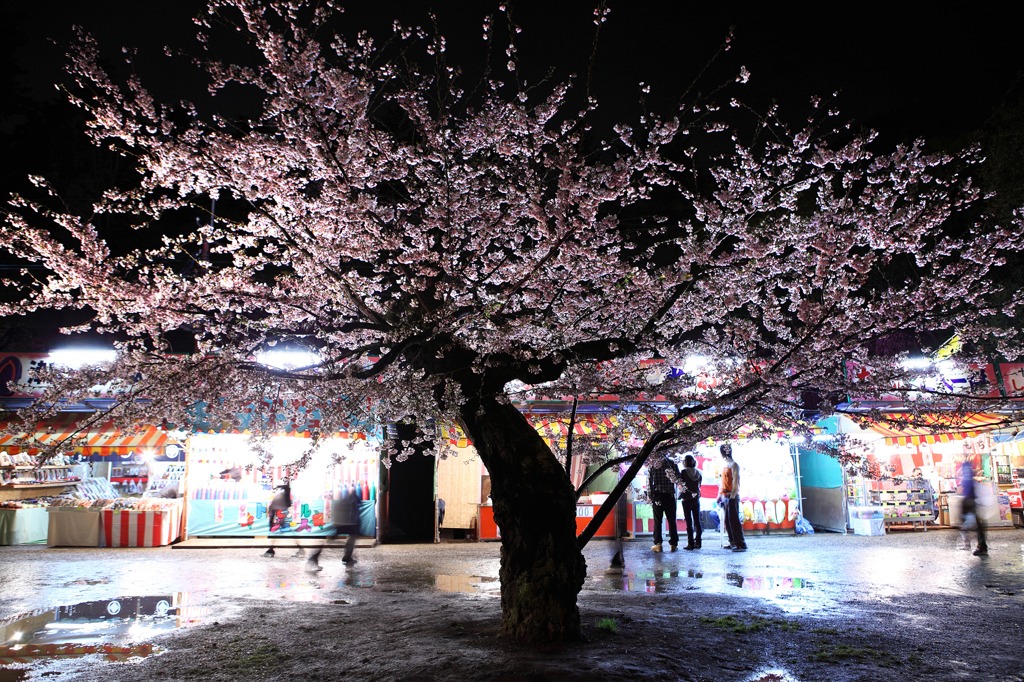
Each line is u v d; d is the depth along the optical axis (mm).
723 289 7527
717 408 8195
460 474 17938
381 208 8164
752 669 6293
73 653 7035
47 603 9539
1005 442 17922
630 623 7977
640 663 6297
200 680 6133
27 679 6234
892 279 14203
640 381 8445
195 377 7242
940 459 18078
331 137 7480
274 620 8414
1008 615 8477
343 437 16031
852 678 6074
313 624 8172
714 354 9273
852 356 8633
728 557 13711
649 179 7969
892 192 7715
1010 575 11188
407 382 8016
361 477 16438
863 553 13883
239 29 7211
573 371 8148
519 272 8000
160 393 7223
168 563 13117
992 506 17484
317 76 7578
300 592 10375
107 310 7629
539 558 7266
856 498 17453
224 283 7469
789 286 7992
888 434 16297
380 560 13750
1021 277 18328
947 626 7938
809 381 8109
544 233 7562
